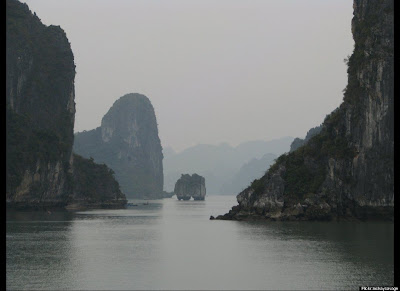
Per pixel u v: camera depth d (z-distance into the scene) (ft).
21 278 180.34
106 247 255.70
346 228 337.72
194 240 287.48
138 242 278.05
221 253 237.66
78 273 189.37
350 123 401.49
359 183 386.32
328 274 187.62
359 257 221.05
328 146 410.31
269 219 410.11
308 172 414.82
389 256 222.89
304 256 224.94
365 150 386.52
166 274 189.26
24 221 418.10
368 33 395.75
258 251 241.96
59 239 283.59
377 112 381.81
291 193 411.95
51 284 172.45
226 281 178.40
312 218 395.96
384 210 377.91
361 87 394.93
